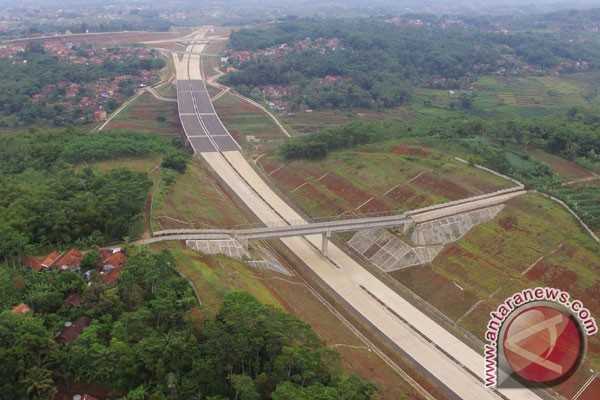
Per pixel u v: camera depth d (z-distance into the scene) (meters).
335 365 88.88
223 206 168.88
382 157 193.00
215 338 85.12
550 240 137.88
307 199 179.00
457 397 100.25
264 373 84.00
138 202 141.88
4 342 81.62
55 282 101.69
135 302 97.44
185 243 134.75
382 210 164.00
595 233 137.25
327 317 121.25
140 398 78.38
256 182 195.62
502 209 153.50
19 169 169.88
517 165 179.50
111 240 128.38
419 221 152.12
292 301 123.50
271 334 87.44
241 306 93.62
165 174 171.88
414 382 103.75
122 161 184.38
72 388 83.12
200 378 82.00
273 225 160.88
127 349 83.31
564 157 189.25
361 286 137.00
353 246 155.75
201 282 111.88
